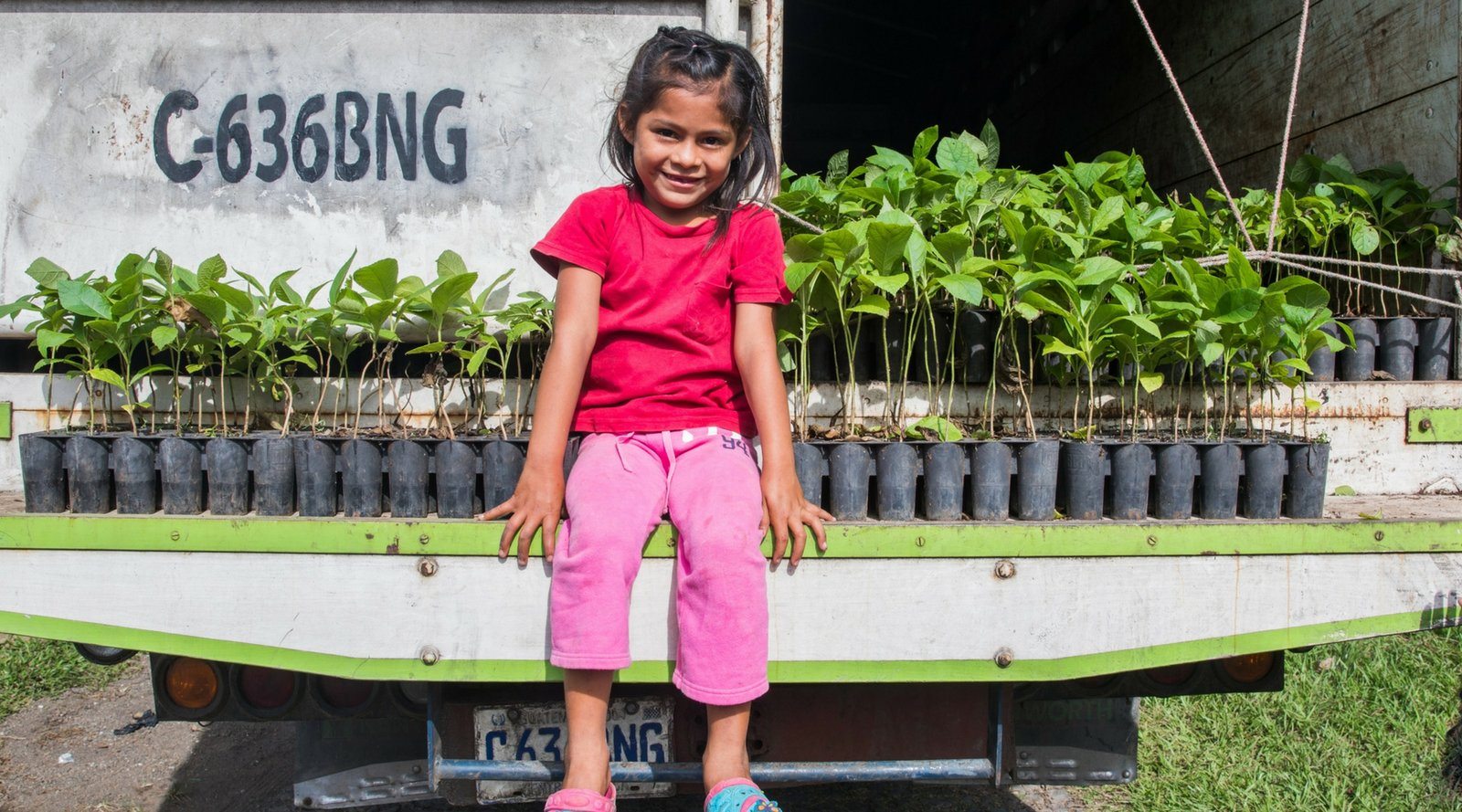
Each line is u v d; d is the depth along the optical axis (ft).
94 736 11.94
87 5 8.07
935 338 7.67
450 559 6.24
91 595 6.36
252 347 7.45
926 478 6.97
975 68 25.96
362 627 6.28
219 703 7.45
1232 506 7.14
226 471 7.00
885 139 30.04
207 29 8.07
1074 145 20.33
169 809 10.27
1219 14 14.39
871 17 25.26
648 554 6.20
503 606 6.24
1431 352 9.39
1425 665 12.19
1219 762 10.63
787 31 26.94
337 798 7.80
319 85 8.07
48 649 14.02
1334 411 8.42
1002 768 6.76
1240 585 6.43
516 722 6.77
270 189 8.12
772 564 6.23
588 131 8.05
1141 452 7.04
